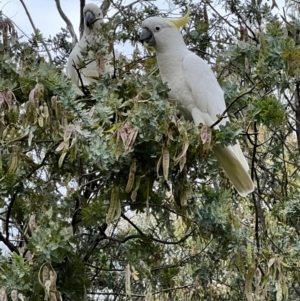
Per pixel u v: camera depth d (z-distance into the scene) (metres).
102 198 3.89
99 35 4.55
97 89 3.67
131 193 3.69
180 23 4.59
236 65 4.76
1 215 4.63
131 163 3.53
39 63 3.92
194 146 3.51
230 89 4.61
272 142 5.85
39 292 3.28
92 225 3.88
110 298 5.04
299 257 4.61
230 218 4.00
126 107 3.74
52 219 3.48
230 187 4.78
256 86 3.92
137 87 3.82
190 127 3.51
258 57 4.39
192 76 4.40
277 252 4.68
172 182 3.76
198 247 5.04
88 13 5.18
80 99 3.75
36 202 4.07
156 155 3.47
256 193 5.27
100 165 3.36
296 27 4.74
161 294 4.83
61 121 3.40
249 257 3.86
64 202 4.12
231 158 4.08
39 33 5.02
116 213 3.60
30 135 3.38
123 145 3.25
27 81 3.66
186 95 4.43
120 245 4.92
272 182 5.76
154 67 4.83
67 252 3.49
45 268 3.22
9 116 3.47
